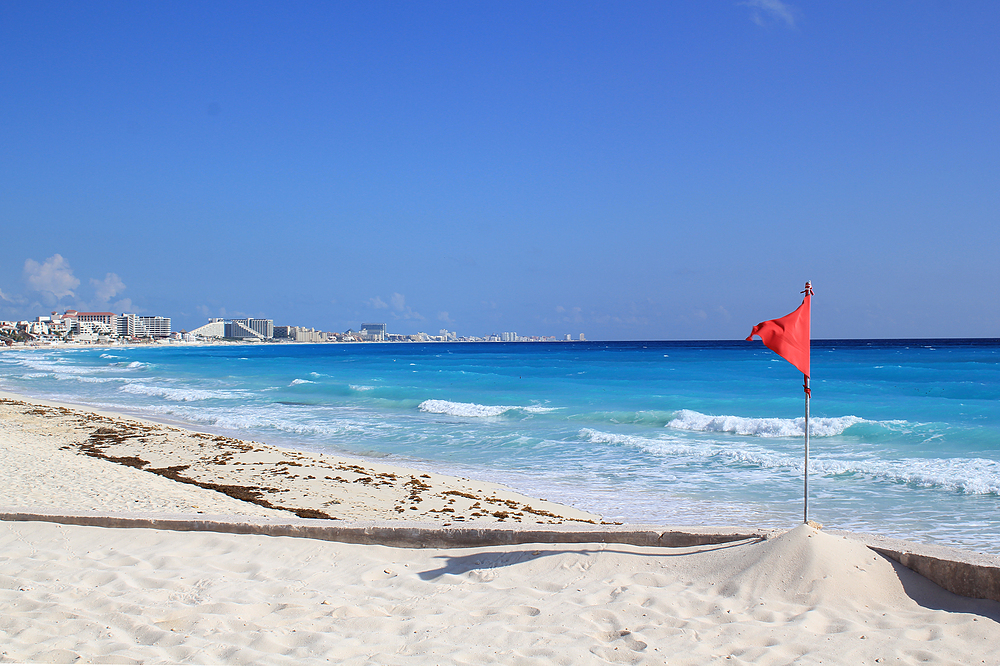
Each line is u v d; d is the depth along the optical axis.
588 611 4.94
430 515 11.04
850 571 5.09
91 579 5.82
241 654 4.38
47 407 28.06
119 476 13.39
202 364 74.75
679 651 4.28
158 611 5.07
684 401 28.62
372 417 25.66
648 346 179.00
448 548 6.51
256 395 34.53
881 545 5.45
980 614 4.65
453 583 5.68
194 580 5.79
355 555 6.43
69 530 7.12
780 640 4.36
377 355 120.62
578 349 154.00
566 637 4.55
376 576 5.93
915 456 16.14
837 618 4.60
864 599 4.87
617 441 18.98
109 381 46.62
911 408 25.17
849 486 13.30
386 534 6.67
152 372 57.88
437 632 4.70
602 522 10.76
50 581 5.78
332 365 71.75
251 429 22.84
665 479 14.34
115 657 4.32
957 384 35.06
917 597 4.94
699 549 5.90
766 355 89.25
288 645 4.54
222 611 5.09
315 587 5.68
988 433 18.41
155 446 17.95
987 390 31.97
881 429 19.45
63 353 130.12
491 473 15.35
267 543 6.71
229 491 12.52
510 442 19.50
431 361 84.50
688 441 19.09
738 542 5.84
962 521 10.64
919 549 5.29
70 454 16.58
